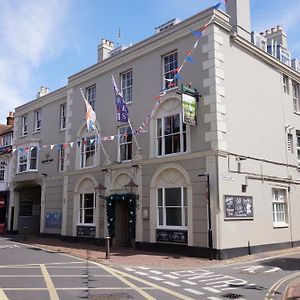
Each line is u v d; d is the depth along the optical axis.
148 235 18.08
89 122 20.34
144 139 19.20
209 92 16.58
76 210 23.20
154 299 8.31
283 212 19.95
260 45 21.45
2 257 15.12
